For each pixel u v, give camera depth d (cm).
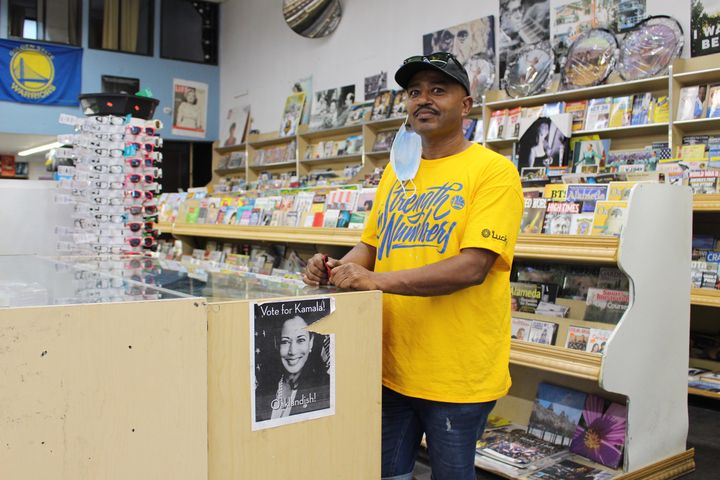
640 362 241
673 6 492
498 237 145
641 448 245
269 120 995
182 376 104
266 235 427
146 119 289
